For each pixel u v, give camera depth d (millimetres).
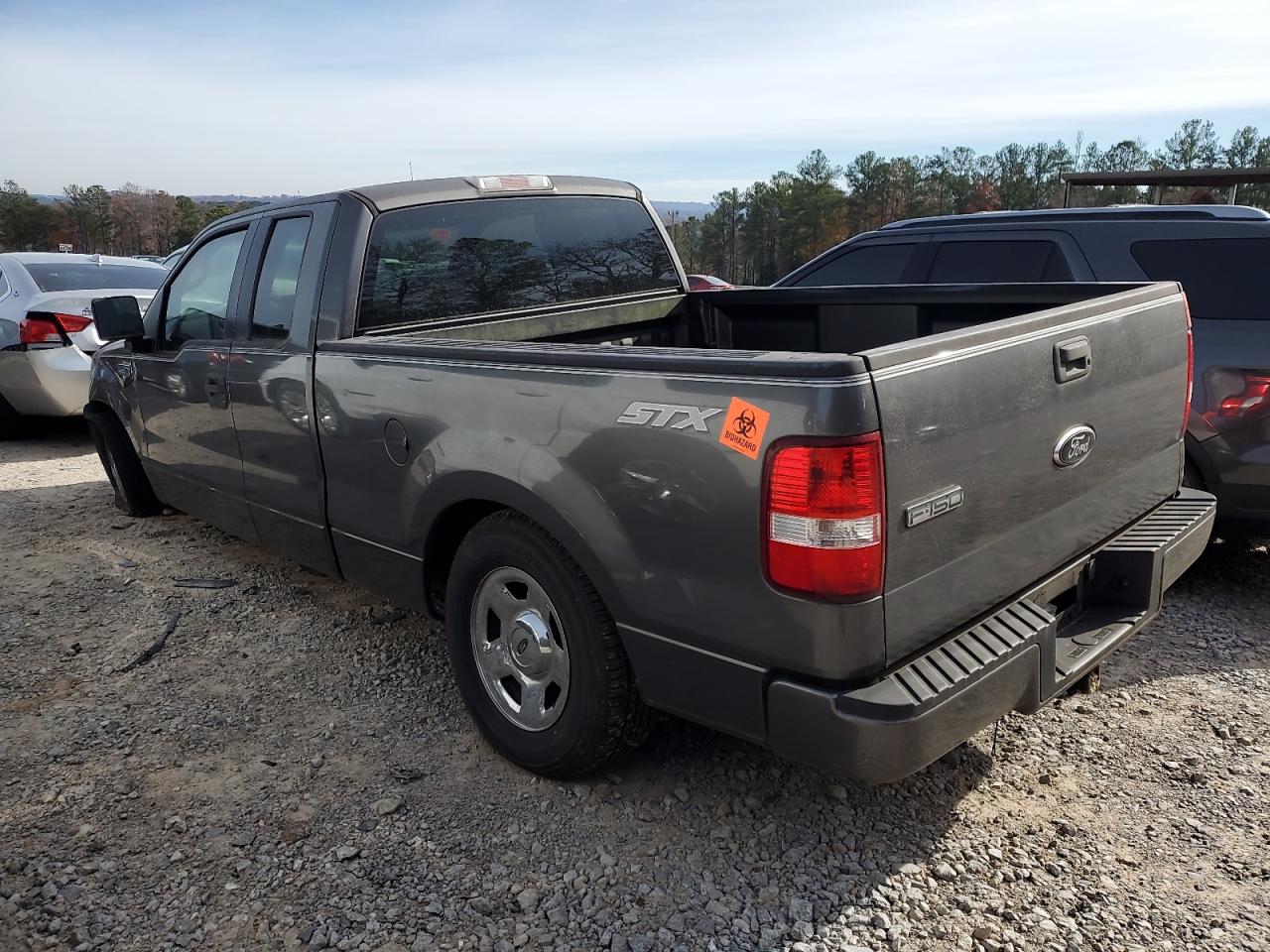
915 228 5352
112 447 5617
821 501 1974
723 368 2135
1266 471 4000
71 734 3271
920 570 2141
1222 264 4277
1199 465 4148
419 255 3600
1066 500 2607
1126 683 3447
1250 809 2695
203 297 4293
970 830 2637
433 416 2922
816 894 2395
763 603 2137
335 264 3422
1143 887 2396
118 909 2400
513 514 2791
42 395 7812
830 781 2885
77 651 3936
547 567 2658
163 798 2877
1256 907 2311
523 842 2631
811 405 1972
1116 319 2721
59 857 2607
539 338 3959
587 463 2451
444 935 2285
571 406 2482
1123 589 2816
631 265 4441
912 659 2205
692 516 2230
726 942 2240
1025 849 2553
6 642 4047
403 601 3387
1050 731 3135
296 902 2410
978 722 2199
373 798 2857
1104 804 2738
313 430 3502
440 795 2865
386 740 3203
